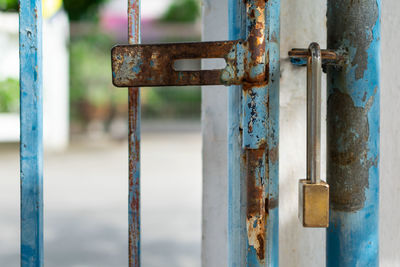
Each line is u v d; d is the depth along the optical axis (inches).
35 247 31.6
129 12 31.0
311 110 28.7
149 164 287.6
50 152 354.9
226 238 39.5
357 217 31.3
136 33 31.2
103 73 560.1
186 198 181.0
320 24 35.3
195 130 615.5
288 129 35.5
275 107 30.0
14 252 114.7
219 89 39.5
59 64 373.4
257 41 29.0
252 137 29.6
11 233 131.9
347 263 31.6
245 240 31.0
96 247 118.9
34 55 31.0
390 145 38.5
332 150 31.7
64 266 105.0
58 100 379.6
